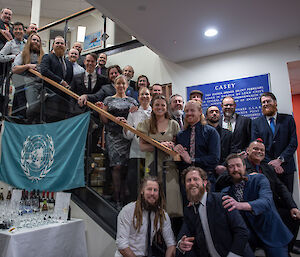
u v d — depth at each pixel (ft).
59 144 10.09
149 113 10.12
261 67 12.76
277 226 6.54
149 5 9.49
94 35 18.74
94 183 9.25
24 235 7.32
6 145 11.42
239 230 6.03
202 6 9.59
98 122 9.34
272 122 10.56
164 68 15.49
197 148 7.85
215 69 13.87
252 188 7.11
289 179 10.51
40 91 11.00
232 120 11.32
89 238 9.18
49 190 9.89
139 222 6.92
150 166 7.93
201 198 6.50
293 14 10.18
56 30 19.57
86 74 12.12
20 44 14.19
